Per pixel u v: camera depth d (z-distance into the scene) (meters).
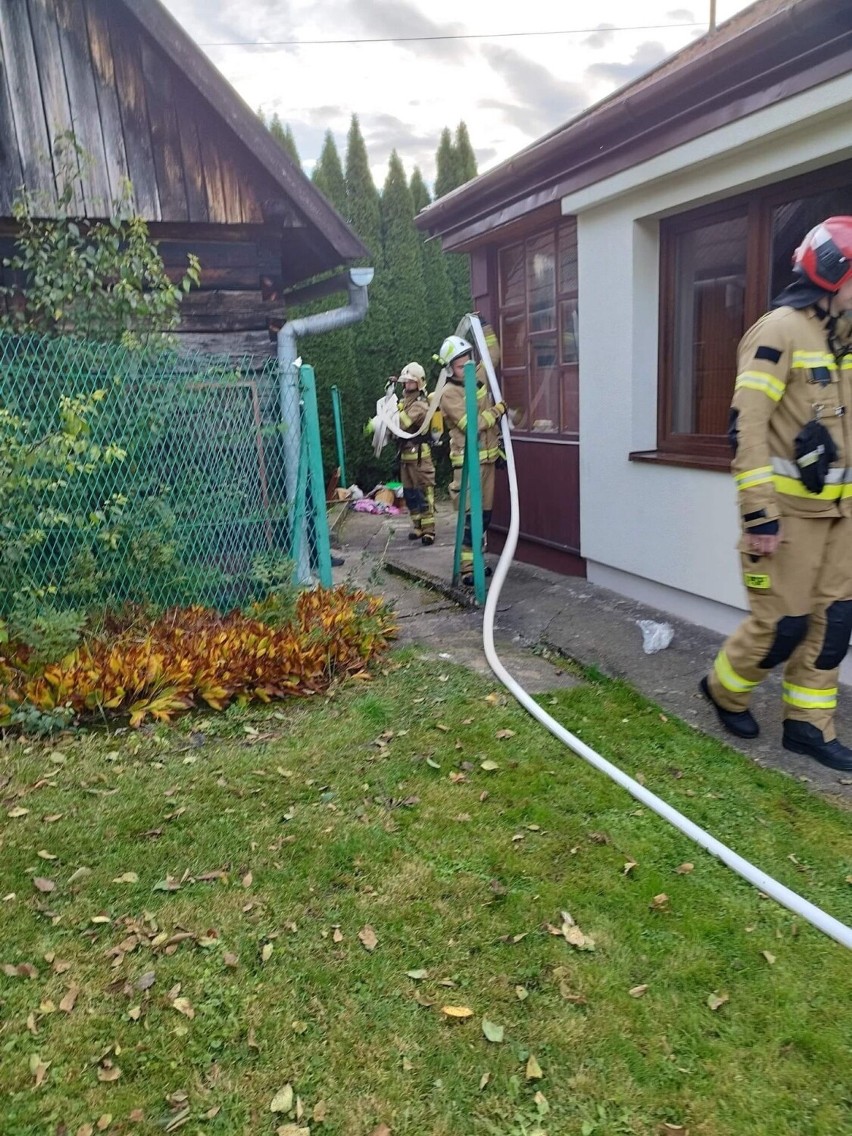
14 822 3.16
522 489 7.08
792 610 3.34
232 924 2.61
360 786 3.41
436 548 8.43
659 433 5.54
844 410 3.18
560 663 4.86
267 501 5.49
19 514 4.42
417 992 2.33
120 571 4.91
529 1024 2.22
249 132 5.18
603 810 3.21
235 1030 2.21
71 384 4.78
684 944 2.49
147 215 5.29
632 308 5.34
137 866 2.89
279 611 4.89
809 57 3.63
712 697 3.81
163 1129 1.93
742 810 3.20
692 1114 1.96
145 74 5.14
